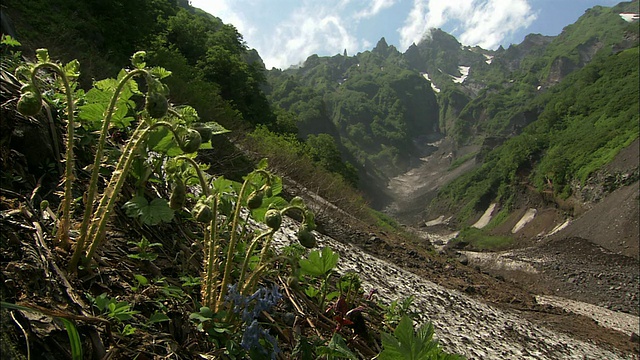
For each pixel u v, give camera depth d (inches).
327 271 113.5
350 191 813.9
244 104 1472.7
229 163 367.9
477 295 411.2
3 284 62.2
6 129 91.0
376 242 484.4
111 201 79.2
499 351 195.2
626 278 1027.3
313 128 6697.8
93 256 83.7
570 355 253.0
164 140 100.9
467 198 4896.7
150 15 854.5
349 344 108.3
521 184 3486.7
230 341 74.0
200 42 1521.9
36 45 393.7
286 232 195.8
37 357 56.9
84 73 372.5
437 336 180.9
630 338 400.8
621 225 1579.7
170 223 113.2
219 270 98.3
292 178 602.2
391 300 194.7
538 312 419.2
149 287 84.8
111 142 121.5
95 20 653.3
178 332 80.0
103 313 69.3
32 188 90.4
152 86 75.0
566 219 2645.2
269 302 77.6
